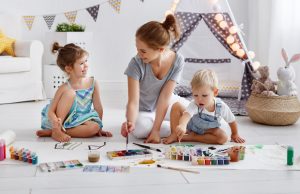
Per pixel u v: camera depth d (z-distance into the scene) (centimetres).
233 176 158
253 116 261
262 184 150
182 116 195
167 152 179
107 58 410
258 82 264
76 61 215
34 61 334
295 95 258
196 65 355
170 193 140
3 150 172
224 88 343
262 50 375
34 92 337
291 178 156
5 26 364
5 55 343
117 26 407
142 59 200
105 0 402
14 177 153
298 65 306
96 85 229
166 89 212
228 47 314
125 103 333
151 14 409
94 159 171
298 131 240
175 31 198
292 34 319
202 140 207
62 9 397
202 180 153
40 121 257
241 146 185
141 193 139
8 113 283
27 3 389
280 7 333
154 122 210
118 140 212
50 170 160
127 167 165
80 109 220
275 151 192
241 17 405
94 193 139
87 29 403
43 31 395
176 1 320
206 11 313
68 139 207
